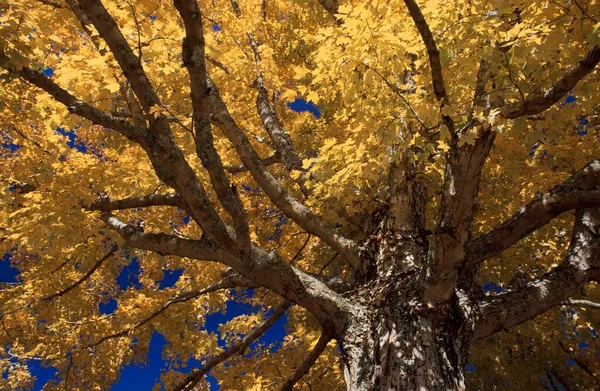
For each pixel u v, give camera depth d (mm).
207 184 4355
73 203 3502
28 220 3643
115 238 3748
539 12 2557
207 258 3340
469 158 2668
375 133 3025
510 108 2682
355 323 3318
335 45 2879
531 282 3527
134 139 2621
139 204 3707
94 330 5410
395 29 2883
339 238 3943
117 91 3027
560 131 3740
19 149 4352
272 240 6973
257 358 5418
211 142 2367
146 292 5621
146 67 3055
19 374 6641
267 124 5336
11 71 2527
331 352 5352
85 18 3012
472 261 3322
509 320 3293
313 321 7543
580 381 7883
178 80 3721
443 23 2887
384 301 3338
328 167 3613
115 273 5746
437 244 2844
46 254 4816
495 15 2793
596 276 3443
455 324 3111
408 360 2873
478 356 6945
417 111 2820
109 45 2297
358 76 2846
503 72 2650
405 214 3945
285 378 5086
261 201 6777
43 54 3023
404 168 4141
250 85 5586
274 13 6777
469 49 2904
